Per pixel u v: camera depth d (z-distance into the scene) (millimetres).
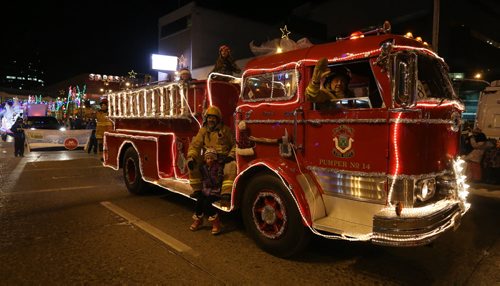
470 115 14898
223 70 5605
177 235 4879
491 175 8430
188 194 5301
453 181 3801
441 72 4160
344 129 3652
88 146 14969
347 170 3648
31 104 24938
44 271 3768
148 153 6492
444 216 3340
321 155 3867
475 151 8719
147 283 3520
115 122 8305
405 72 3125
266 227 4266
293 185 3775
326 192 3865
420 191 3389
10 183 8367
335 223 3645
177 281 3561
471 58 18719
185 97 5594
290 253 4012
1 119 25922
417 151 3340
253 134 4520
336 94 3895
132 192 7262
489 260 4160
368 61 3559
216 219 4871
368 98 3592
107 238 4750
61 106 32500
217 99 5355
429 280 3656
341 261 4070
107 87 26781
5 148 17500
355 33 4023
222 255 4207
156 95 6352
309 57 3975
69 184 8305
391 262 4074
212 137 4773
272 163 4031
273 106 4273
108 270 3799
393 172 3311
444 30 17656
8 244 4516
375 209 3502
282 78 4230
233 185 4488
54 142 15164
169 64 19922
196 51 24078
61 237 4777
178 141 6020
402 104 3115
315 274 3746
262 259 4098
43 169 10523
